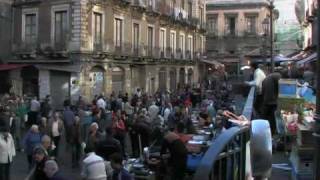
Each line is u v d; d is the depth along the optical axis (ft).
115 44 127.65
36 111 75.56
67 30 114.21
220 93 101.24
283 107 35.81
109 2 122.83
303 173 26.66
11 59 121.70
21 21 121.60
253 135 14.02
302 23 183.01
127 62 132.87
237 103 35.47
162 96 93.97
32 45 119.03
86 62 113.91
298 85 38.40
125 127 56.75
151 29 153.58
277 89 30.01
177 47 179.11
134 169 37.04
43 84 114.73
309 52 124.67
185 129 47.24
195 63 199.21
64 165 53.52
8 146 40.81
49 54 115.65
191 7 199.11
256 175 13.93
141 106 76.18
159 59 156.04
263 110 29.99
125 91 131.54
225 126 21.84
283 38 215.10
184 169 29.76
